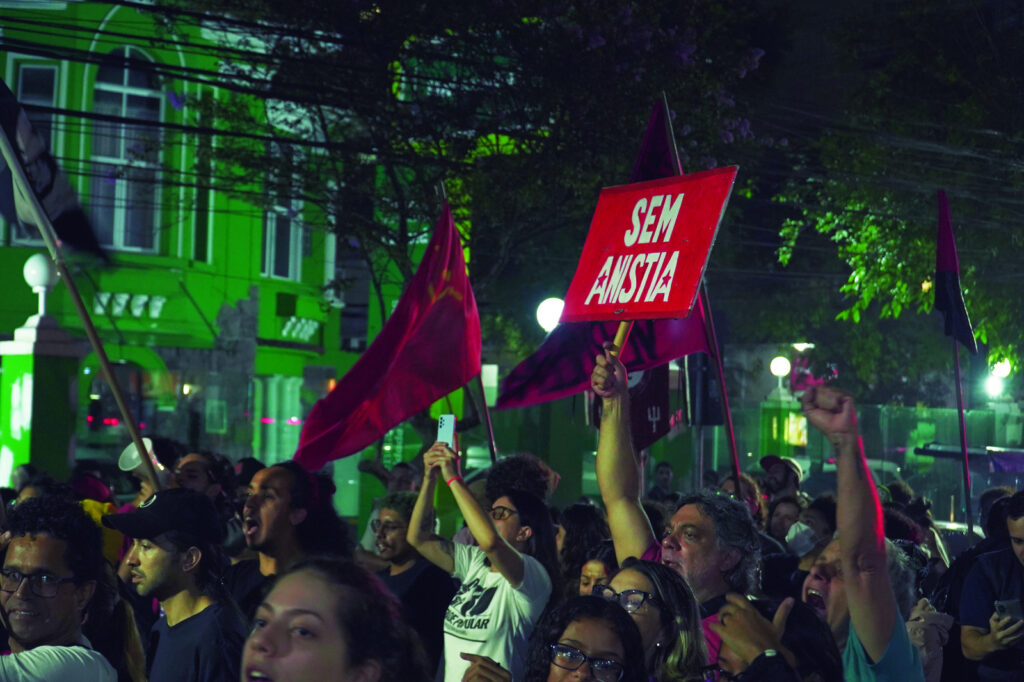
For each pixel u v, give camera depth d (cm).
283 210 2814
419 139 1694
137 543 486
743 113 2092
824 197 2256
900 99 2112
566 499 2022
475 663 434
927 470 2116
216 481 794
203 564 484
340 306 3091
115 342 2483
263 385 2422
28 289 2472
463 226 1823
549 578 588
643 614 403
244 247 2734
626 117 1664
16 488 1093
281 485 580
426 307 805
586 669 353
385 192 1867
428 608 642
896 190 2070
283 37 1731
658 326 765
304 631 238
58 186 747
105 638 454
